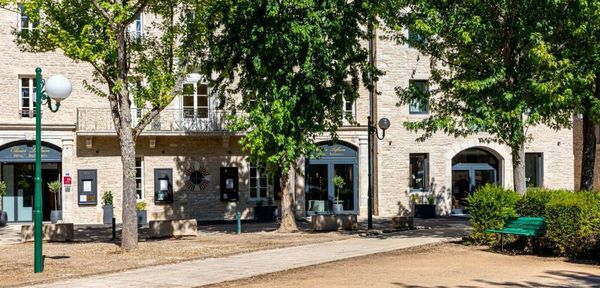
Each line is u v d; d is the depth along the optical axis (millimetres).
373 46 28812
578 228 13609
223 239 18859
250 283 11070
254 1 19516
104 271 12773
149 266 13398
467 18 16125
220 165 28109
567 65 15023
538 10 15648
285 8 19375
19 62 25875
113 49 15648
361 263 13344
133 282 11375
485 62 16922
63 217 26281
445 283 10688
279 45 19828
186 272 12469
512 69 16125
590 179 18766
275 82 20031
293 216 21641
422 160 29672
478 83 15672
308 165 28891
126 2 15828
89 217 26609
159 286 10914
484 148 30484
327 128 22203
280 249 16047
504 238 15664
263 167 22562
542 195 15133
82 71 26562
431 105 18906
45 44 16797
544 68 15648
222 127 27328
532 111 16344
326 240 18156
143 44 18250
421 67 29125
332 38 20297
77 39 15578
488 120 15914
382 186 28766
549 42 15828
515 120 16047
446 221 25766
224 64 21109
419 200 29031
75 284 11281
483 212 16016
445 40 17469
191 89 18203
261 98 20359
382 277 11430
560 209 13898
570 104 16250
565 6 15406
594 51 15492
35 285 11312
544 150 30938
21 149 26156
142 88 16906
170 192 27453
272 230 22219
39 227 12953
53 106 26219
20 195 26562
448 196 29656
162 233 19625
